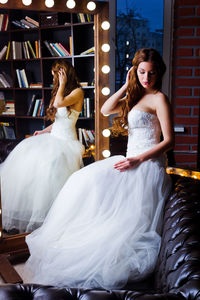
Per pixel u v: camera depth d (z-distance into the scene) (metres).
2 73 1.94
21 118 2.04
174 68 2.77
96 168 1.93
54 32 2.03
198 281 0.82
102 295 0.81
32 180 2.12
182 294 0.80
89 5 2.07
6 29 1.90
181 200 1.56
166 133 1.79
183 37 2.65
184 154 2.83
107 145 2.34
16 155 2.05
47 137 2.13
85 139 2.26
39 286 0.88
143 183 1.77
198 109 2.76
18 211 2.11
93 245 1.73
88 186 1.88
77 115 2.19
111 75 2.92
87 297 0.81
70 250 1.78
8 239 2.11
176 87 2.75
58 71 2.07
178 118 2.79
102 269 1.67
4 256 2.08
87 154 2.29
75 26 2.07
